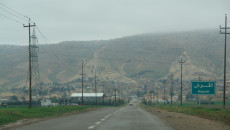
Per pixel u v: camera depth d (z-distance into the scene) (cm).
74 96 17925
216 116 3378
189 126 2198
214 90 4772
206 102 11106
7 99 17188
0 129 1956
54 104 12538
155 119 2939
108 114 4100
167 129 1925
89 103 16512
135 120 2764
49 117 3347
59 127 2072
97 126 2130
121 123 2397
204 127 2147
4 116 2917
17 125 2273
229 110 4275
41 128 2009
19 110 4128
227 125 2373
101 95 17750
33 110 4378
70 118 3123
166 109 6994
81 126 2136
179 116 3662
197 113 4247
